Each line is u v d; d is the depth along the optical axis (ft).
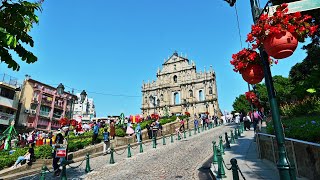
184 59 216.74
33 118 146.82
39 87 154.51
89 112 328.08
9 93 122.31
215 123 116.16
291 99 56.65
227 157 34.53
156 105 216.33
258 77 12.48
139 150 52.85
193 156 39.81
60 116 169.68
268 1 11.18
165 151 47.85
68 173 33.55
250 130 71.87
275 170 24.84
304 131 22.58
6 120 117.91
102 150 53.47
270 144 28.04
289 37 9.86
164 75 222.48
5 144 58.95
